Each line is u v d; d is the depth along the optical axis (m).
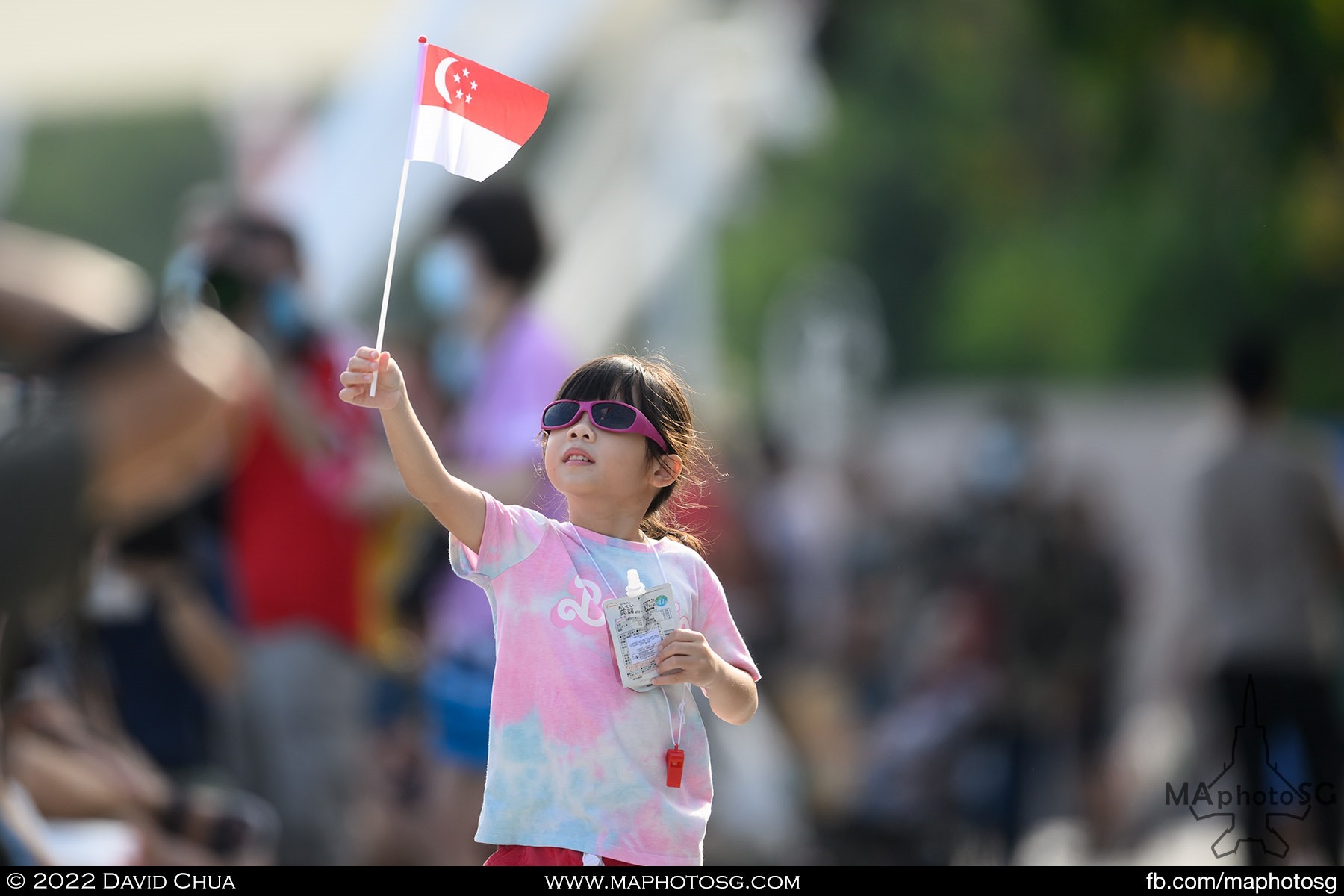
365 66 28.42
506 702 9.19
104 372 7.04
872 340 113.12
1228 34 42.12
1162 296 90.69
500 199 18.20
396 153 28.66
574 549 9.50
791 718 31.27
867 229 121.38
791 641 34.97
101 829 14.70
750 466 40.56
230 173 33.16
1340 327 78.00
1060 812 30.52
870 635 35.78
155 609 18.69
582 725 9.06
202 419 7.36
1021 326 109.75
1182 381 90.00
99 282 7.29
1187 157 65.06
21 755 14.61
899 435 79.56
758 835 23.44
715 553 32.84
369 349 8.95
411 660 20.59
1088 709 29.86
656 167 33.06
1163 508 59.28
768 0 35.00
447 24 27.83
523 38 27.75
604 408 9.58
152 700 18.64
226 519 19.38
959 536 31.89
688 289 41.78
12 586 7.02
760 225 123.44
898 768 28.86
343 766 18.59
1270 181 64.12
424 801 19.27
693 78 32.88
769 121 34.81
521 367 17.89
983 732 29.23
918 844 28.67
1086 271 102.31
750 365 117.81
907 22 111.44
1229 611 25.88
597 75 32.38
